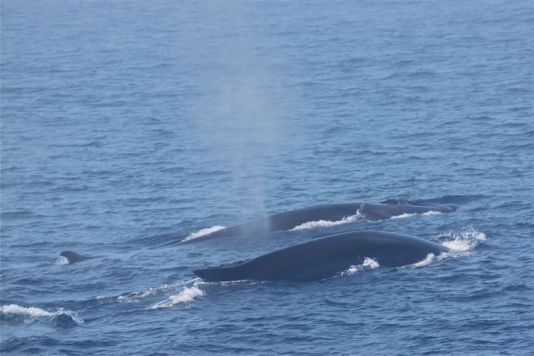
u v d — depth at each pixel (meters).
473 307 191.12
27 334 189.88
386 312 190.75
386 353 174.50
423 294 198.00
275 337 182.75
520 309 189.50
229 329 186.75
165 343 182.38
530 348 173.50
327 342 179.88
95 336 187.12
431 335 180.25
